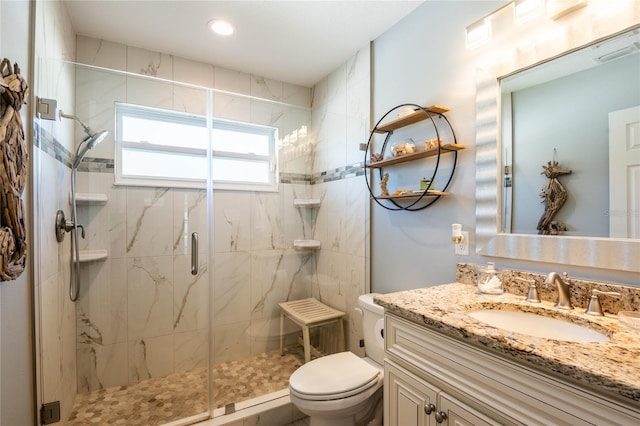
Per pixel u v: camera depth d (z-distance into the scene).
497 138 1.34
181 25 1.93
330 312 2.40
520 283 1.24
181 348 2.11
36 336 1.27
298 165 2.51
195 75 2.39
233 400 1.84
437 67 1.64
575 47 1.10
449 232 1.57
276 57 2.34
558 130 1.16
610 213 1.02
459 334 0.89
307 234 2.54
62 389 1.60
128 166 1.99
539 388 0.74
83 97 1.83
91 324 1.89
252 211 2.35
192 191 2.15
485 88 1.38
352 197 2.23
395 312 1.15
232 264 2.28
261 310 2.34
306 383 1.43
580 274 1.09
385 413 1.20
